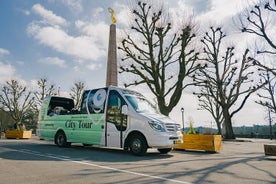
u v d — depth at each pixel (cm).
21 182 512
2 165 704
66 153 1008
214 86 3078
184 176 581
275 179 561
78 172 613
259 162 830
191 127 1406
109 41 2058
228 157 975
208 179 554
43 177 557
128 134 981
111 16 2102
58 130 1269
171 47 2039
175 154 1074
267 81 2903
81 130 1148
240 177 579
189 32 1991
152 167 697
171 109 2000
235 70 2942
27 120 5747
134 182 516
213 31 2870
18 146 1302
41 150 1109
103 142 1047
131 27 2072
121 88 1075
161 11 2030
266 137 4369
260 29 1933
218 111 3850
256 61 2075
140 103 1045
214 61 2905
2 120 5081
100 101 1102
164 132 935
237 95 2972
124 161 805
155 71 2000
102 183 505
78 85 4075
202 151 1243
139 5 2044
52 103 1392
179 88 1991
